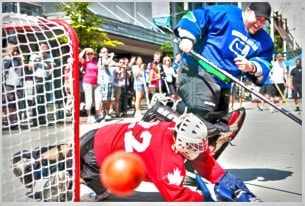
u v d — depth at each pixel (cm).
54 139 328
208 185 367
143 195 353
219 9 395
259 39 400
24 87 346
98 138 321
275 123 841
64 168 320
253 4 394
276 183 391
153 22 1631
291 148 564
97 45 1109
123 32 1444
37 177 325
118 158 280
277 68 1121
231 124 386
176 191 286
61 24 313
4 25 337
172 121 341
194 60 392
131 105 1082
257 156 512
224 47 393
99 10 1322
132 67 977
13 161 323
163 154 291
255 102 1327
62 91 327
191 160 311
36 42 329
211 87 387
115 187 273
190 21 388
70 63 302
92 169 324
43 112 367
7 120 344
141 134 304
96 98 828
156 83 1016
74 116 303
